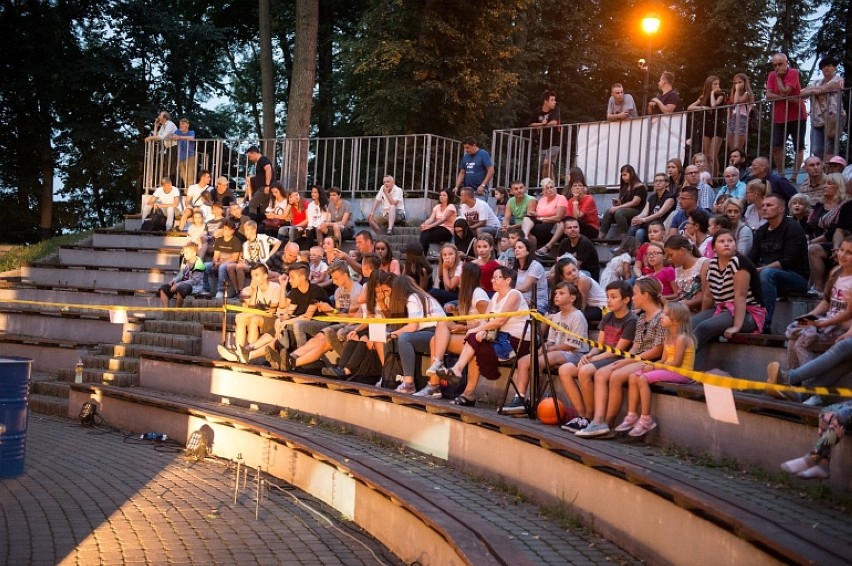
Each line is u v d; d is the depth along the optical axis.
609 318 8.63
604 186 16.52
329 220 16.73
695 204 11.74
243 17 34.03
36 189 32.25
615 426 8.08
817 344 7.46
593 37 31.56
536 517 7.08
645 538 6.06
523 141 18.00
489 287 11.43
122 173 32.44
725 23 30.56
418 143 21.25
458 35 23.92
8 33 30.52
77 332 16.38
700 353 8.64
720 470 6.73
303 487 9.54
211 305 15.28
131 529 7.93
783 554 4.49
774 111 13.98
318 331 11.94
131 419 12.77
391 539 7.49
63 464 10.53
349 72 27.14
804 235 9.27
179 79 32.69
